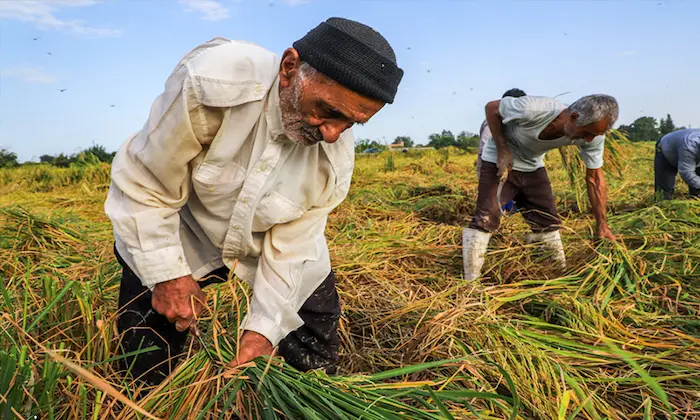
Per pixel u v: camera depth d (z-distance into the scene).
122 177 1.52
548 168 9.38
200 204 1.65
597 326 2.62
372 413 1.42
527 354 2.17
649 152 10.54
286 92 1.38
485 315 2.54
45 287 2.15
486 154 3.60
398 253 3.96
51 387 1.40
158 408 1.47
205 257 1.82
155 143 1.45
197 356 1.64
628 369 2.27
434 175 9.84
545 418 1.88
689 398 2.09
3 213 4.27
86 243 4.20
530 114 3.31
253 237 1.71
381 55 1.27
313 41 1.29
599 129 3.14
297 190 1.59
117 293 2.74
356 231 4.54
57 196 8.28
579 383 2.12
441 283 3.47
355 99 1.29
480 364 2.13
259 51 1.47
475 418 1.72
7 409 1.25
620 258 3.37
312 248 1.70
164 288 1.57
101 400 1.44
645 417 1.81
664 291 3.10
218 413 1.53
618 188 7.02
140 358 1.78
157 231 1.53
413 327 2.76
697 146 5.60
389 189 7.51
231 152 1.48
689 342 2.47
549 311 2.91
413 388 1.67
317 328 1.90
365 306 2.98
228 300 2.68
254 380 1.46
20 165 11.20
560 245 3.73
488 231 3.50
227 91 1.39
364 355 2.45
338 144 1.60
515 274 3.67
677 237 3.84
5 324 1.83
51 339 1.92
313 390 1.46
